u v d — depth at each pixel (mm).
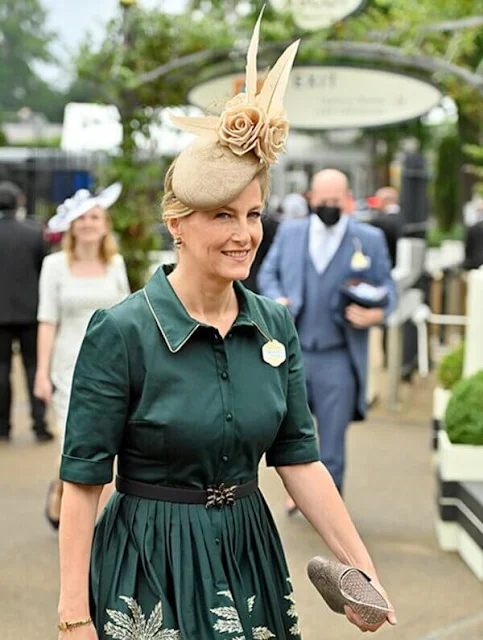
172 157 8898
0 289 8289
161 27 8539
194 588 2582
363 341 6133
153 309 2605
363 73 8328
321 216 6113
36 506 6703
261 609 2674
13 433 8922
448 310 12719
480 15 8578
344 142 24422
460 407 5922
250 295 2732
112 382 2562
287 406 2785
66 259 5660
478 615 5000
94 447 2578
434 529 6273
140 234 8883
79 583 2582
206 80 8398
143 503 2619
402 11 8289
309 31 8234
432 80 8227
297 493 2818
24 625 4891
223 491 2641
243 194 2529
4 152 19859
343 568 2602
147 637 2566
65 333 5637
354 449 8289
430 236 22562
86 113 8930
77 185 16734
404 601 5160
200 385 2588
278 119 2514
